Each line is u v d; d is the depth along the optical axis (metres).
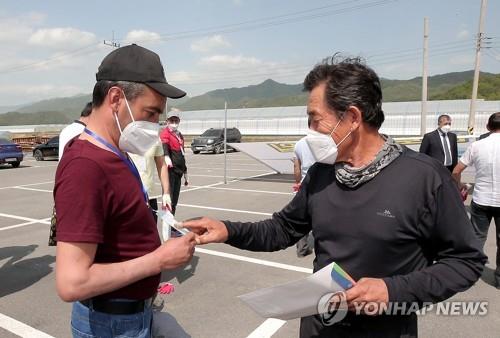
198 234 1.67
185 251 1.43
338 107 1.37
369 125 1.41
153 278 1.55
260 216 7.28
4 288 4.07
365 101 1.36
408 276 1.28
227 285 4.08
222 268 4.55
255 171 14.73
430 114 34.06
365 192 1.38
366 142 1.42
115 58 1.40
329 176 1.54
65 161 1.32
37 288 4.06
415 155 1.40
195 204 8.45
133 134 1.42
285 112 42.94
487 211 4.10
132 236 1.42
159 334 1.74
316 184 1.59
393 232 1.33
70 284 1.21
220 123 46.81
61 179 1.29
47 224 6.87
